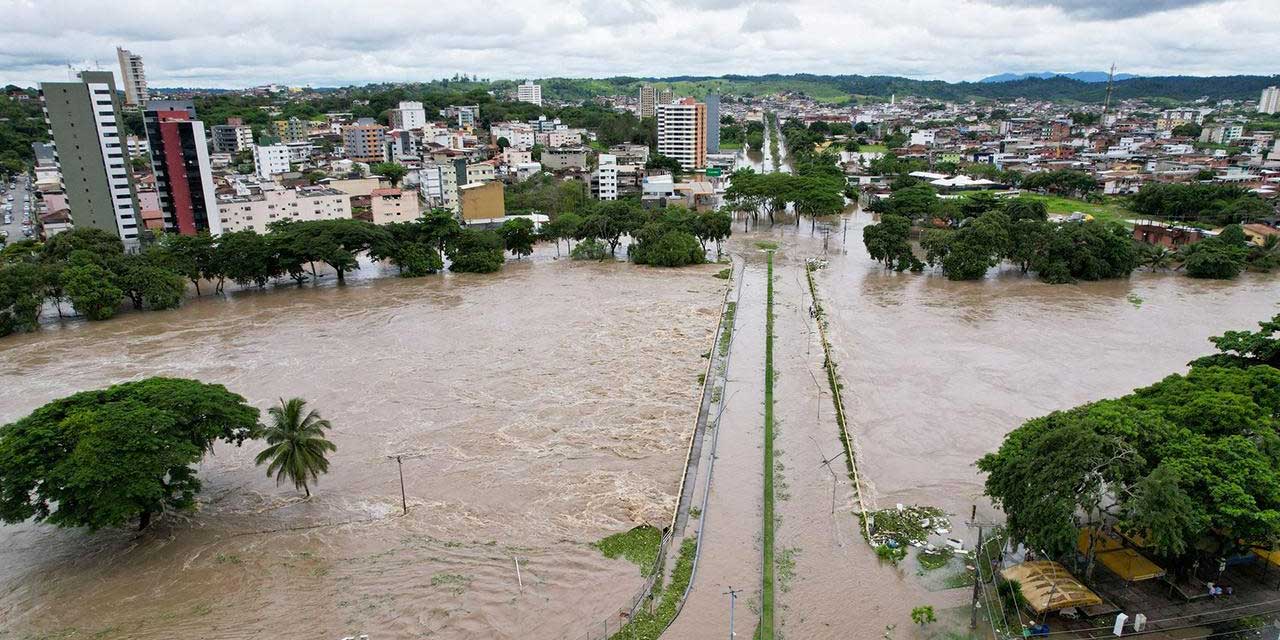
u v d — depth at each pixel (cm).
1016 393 6912
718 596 4047
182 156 13538
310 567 4350
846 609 3909
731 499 5072
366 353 8256
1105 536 4253
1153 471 3675
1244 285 11219
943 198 17825
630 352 8175
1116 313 9625
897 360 7838
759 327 9131
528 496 5153
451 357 8075
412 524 4819
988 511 4869
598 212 14025
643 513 4900
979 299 10431
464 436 6103
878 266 12838
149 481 4203
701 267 12888
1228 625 3638
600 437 6056
